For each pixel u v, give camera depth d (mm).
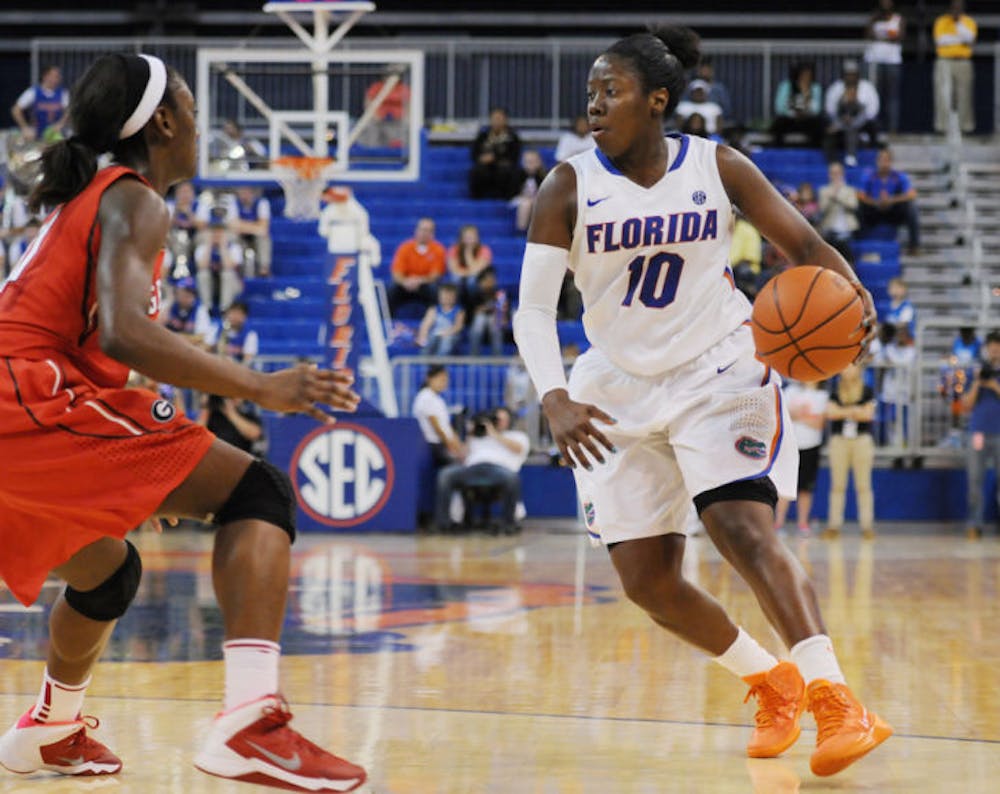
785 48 43531
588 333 9031
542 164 41406
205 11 48781
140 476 6688
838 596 17656
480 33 49250
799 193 37750
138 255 6660
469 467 27500
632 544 8805
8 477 6664
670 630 8977
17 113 40562
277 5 26984
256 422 27500
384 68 28531
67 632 7691
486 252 34844
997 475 28594
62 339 6934
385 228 38438
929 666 12148
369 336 30328
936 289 37875
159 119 7250
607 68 8578
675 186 8672
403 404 30531
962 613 15930
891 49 42562
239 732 6445
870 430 28031
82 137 7125
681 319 8719
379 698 10461
